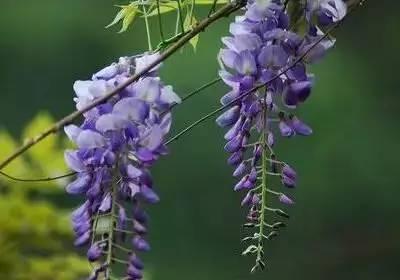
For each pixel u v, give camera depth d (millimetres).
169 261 6000
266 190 2229
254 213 2221
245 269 5934
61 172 3299
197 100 5516
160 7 2373
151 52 2301
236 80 2258
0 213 3258
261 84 2244
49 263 3271
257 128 2256
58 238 3299
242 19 2299
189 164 5906
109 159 2197
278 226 2207
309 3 2277
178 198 5988
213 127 5762
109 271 2174
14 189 3285
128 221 2205
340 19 2281
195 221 6023
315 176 5984
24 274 3271
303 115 6016
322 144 5980
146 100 2225
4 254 3262
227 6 2299
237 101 2256
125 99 2205
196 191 5984
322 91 6027
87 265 3277
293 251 6035
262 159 2242
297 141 5988
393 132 6039
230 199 5957
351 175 6008
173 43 2316
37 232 3279
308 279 6023
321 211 6020
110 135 2207
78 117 2217
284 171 2234
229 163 2256
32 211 3271
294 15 2281
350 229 6055
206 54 5402
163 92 2230
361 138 6020
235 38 2262
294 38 2256
